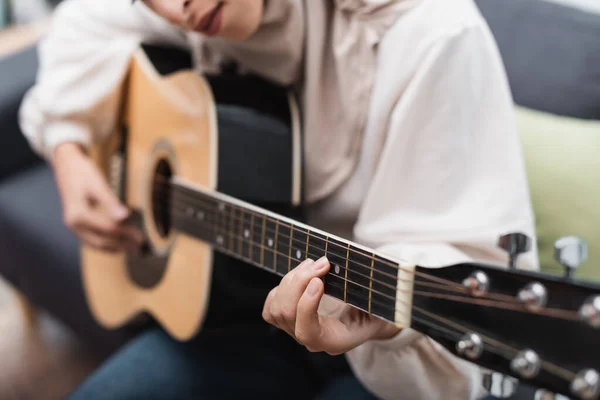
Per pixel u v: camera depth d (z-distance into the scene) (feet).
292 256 2.62
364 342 2.70
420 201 3.01
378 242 3.03
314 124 3.28
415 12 3.02
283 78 3.40
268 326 3.53
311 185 3.35
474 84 2.93
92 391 3.85
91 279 4.61
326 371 3.89
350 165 3.25
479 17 3.01
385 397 3.10
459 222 2.89
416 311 2.15
